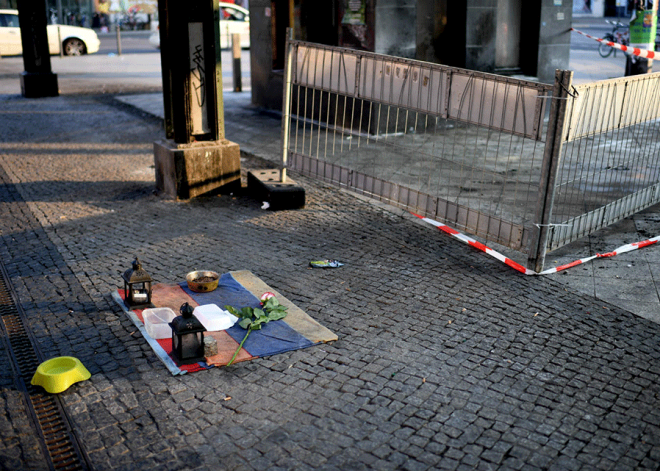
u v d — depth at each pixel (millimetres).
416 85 6715
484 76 5973
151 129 13008
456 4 12219
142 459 3551
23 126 13164
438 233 7133
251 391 4168
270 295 5359
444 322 5062
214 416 3916
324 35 13094
